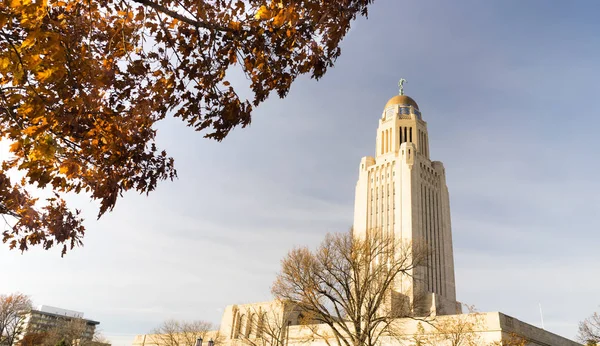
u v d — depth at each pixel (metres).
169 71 7.74
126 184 8.71
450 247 99.38
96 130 7.69
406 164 99.81
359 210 105.31
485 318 42.84
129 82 7.50
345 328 34.84
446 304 81.50
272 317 64.19
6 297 89.31
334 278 36.75
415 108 117.69
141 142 8.29
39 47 5.91
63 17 6.76
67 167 7.66
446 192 106.88
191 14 7.46
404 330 45.00
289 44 7.77
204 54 7.80
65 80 6.42
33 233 9.34
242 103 8.37
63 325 108.50
